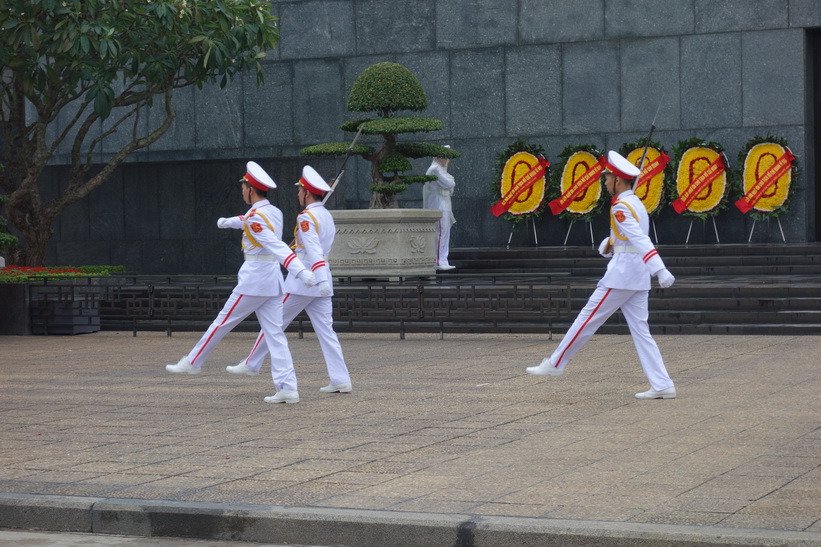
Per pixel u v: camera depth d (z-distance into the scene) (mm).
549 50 31094
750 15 29391
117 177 32031
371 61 32500
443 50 31953
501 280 25375
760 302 20422
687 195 29312
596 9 30656
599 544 7387
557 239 31281
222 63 26422
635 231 12906
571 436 10805
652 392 12977
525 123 31359
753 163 28969
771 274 24625
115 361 18031
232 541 8227
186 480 9281
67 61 24641
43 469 9805
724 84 29672
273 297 13453
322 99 32875
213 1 25484
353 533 7949
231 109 33656
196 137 33938
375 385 14664
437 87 32062
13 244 25094
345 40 32688
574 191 30453
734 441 10305
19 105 27062
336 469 9570
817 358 16266
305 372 16172
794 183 28672
